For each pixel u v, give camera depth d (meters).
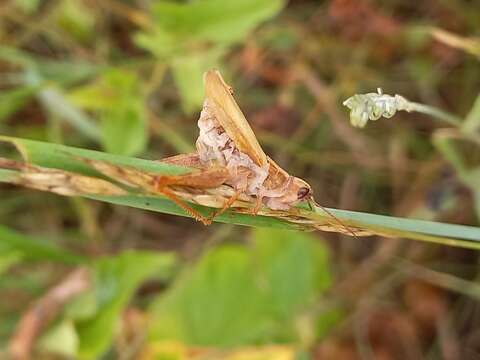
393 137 0.21
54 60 0.23
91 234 0.21
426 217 0.19
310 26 0.22
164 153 0.22
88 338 0.17
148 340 0.17
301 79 0.21
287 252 0.18
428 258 0.20
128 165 0.10
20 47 0.23
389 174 0.21
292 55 0.22
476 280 0.20
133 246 0.22
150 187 0.10
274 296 0.18
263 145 0.22
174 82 0.22
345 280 0.20
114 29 0.23
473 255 0.20
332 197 0.22
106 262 0.18
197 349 0.17
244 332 0.17
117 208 0.22
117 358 0.19
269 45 0.22
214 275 0.17
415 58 0.21
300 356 0.17
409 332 0.21
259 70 0.22
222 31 0.18
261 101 0.22
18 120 0.22
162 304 0.17
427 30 0.19
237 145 0.10
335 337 0.20
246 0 0.18
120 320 0.19
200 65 0.18
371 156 0.21
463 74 0.21
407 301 0.21
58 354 0.18
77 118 0.20
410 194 0.21
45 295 0.18
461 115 0.21
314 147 0.22
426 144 0.21
